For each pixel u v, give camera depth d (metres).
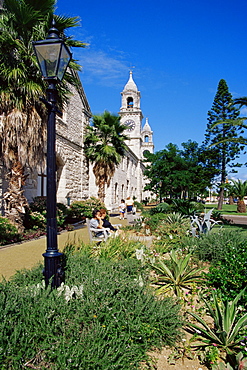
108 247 5.53
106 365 2.43
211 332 3.20
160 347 3.05
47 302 2.90
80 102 20.23
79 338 2.60
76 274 3.97
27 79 8.67
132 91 49.88
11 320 2.49
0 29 8.62
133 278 4.12
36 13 8.28
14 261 6.64
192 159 33.97
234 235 7.39
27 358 2.32
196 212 14.93
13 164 9.85
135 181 45.53
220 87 33.28
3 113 8.81
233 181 31.50
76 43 9.12
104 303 3.03
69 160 18.00
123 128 19.78
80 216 17.19
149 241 7.89
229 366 2.61
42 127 9.53
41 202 12.95
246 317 3.17
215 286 4.79
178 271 4.91
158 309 3.35
